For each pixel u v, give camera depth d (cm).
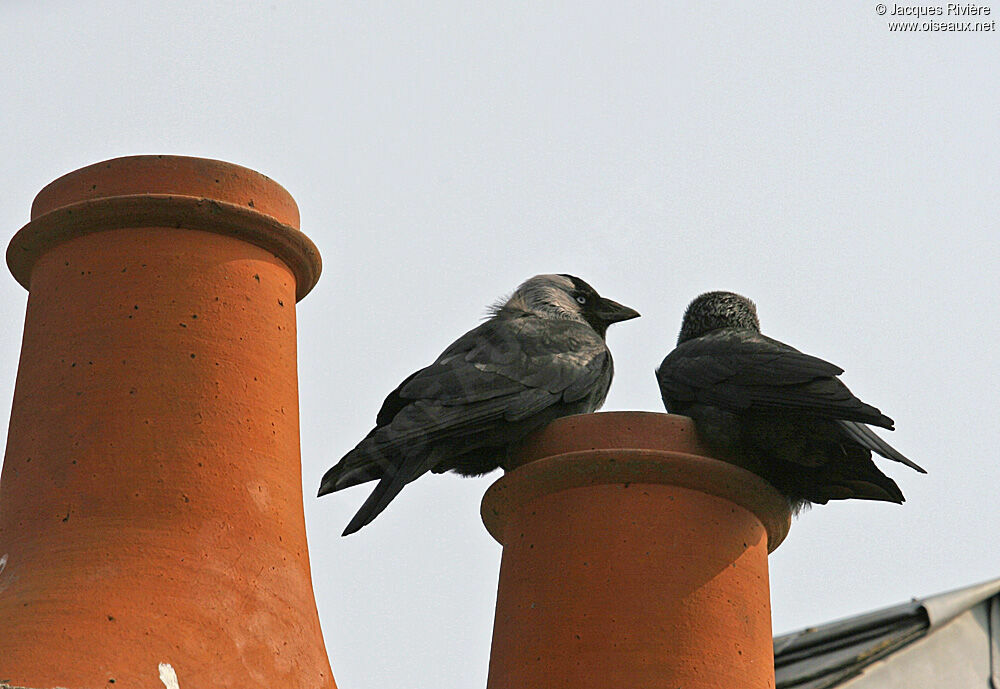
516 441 1166
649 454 1066
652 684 1015
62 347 952
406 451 1105
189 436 931
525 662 1041
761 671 1051
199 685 855
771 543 1136
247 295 991
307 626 930
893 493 1156
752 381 1148
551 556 1066
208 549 906
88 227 981
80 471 912
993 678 1600
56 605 859
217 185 1009
